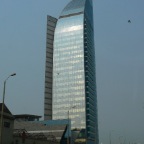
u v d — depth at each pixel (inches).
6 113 2453.2
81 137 6117.1
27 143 2903.5
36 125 4886.8
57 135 4707.2
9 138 2463.1
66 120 5324.8
